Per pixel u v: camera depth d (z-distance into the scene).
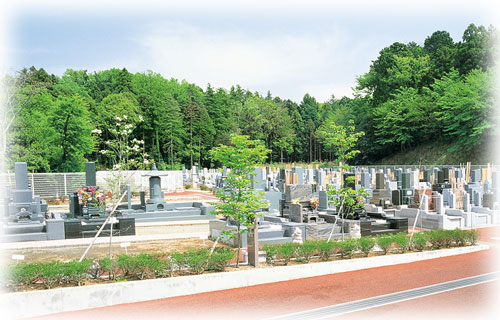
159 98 83.19
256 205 13.57
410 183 30.95
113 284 10.43
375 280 12.45
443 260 15.14
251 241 13.56
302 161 118.06
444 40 73.50
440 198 22.47
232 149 13.38
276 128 104.44
